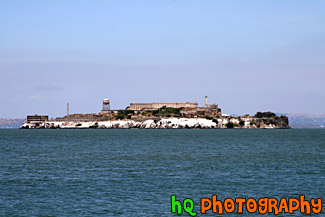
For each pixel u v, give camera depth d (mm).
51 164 142375
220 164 140875
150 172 121250
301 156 170375
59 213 75250
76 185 100125
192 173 119000
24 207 79312
